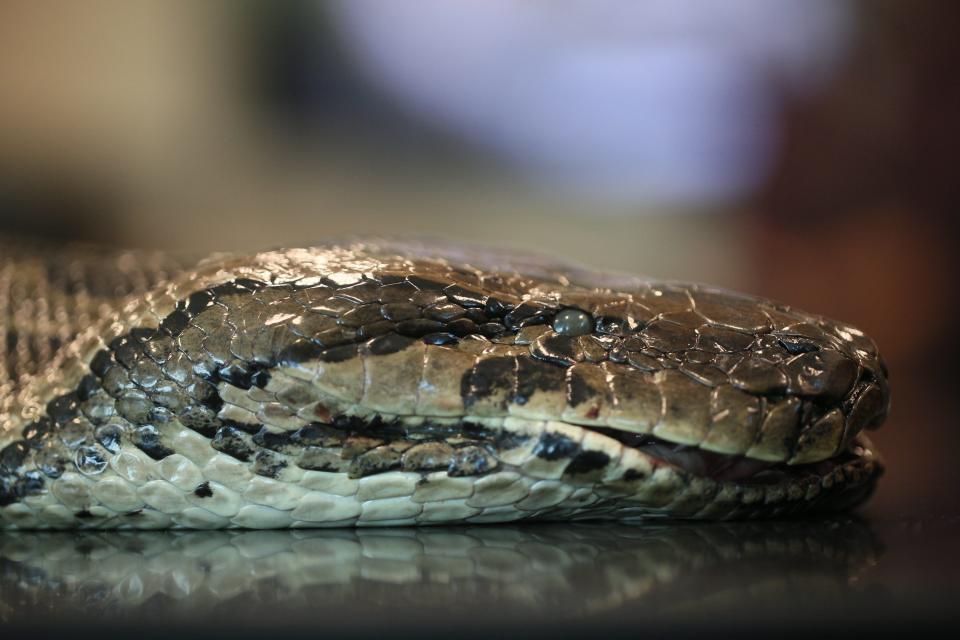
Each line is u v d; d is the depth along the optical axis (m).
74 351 0.48
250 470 0.46
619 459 0.45
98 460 0.47
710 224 1.35
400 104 1.38
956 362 1.21
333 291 0.46
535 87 1.39
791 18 1.26
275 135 1.37
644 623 0.41
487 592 0.42
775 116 1.29
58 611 0.42
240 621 0.41
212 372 0.46
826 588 0.42
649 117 1.37
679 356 0.46
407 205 1.40
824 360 0.46
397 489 0.46
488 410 0.45
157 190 1.34
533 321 0.46
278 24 1.34
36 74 1.28
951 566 0.43
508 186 1.41
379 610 0.41
